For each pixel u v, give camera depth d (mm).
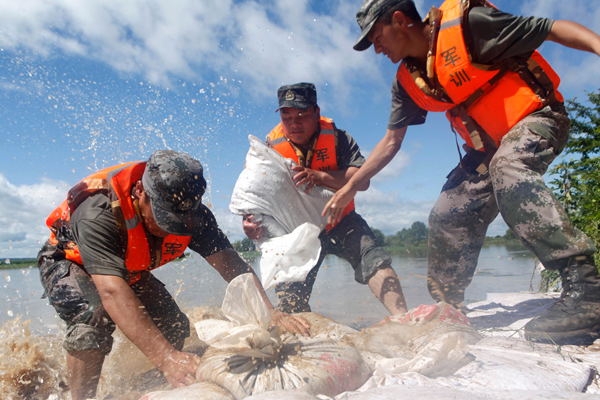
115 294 1629
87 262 1686
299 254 2621
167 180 1718
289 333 1828
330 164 3004
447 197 2646
